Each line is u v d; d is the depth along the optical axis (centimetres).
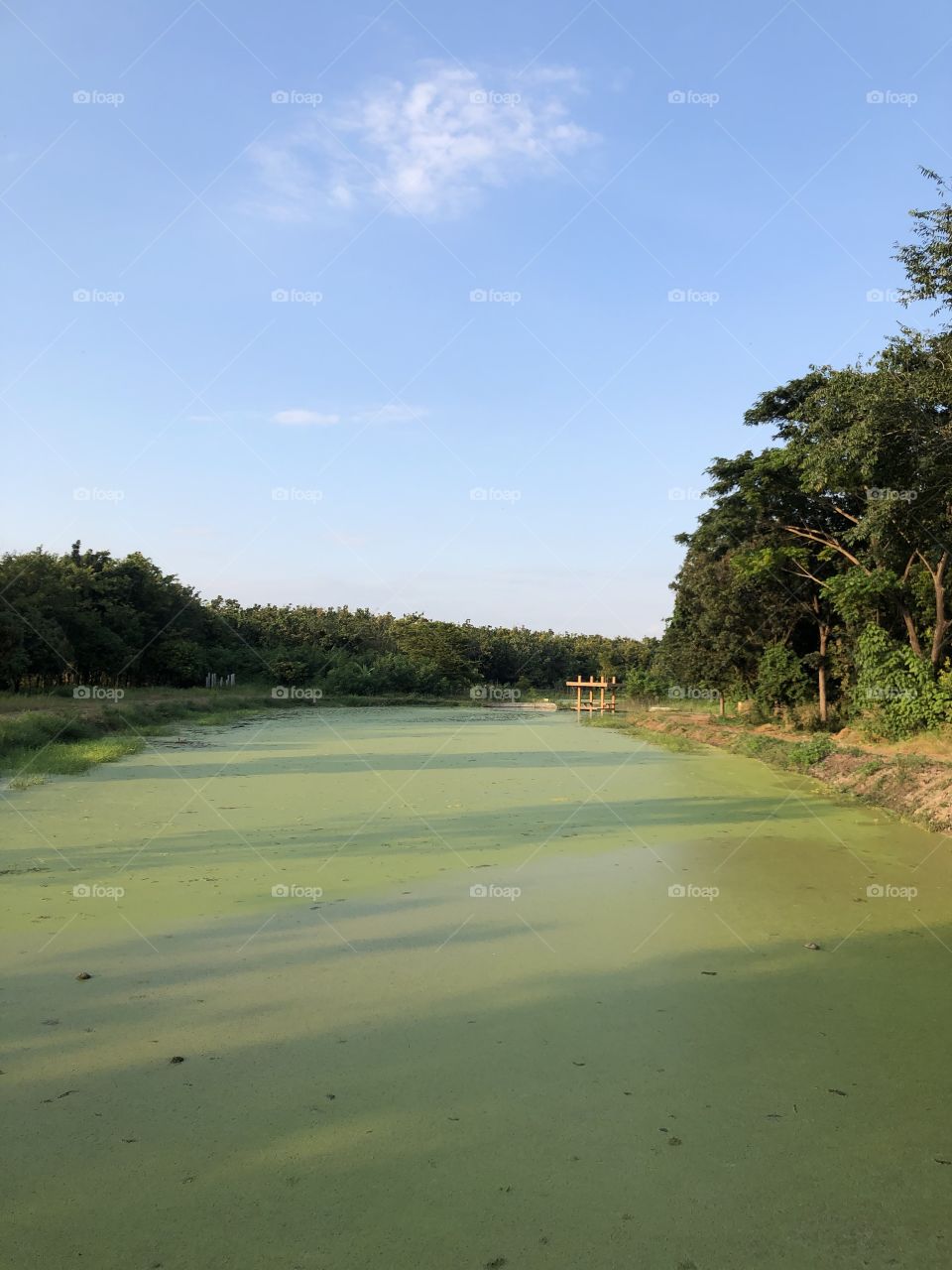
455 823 1009
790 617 2238
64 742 1791
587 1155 327
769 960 546
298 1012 457
